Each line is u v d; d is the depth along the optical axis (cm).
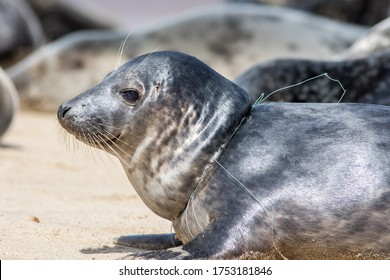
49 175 2552
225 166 1394
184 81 1433
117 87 1448
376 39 3328
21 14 5775
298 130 1416
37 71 4762
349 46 4684
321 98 2425
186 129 1413
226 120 1420
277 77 2450
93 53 4750
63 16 7425
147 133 1424
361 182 1346
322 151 1382
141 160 1436
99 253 1512
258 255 1345
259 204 1353
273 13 4741
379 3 5916
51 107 4731
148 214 1919
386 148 1373
